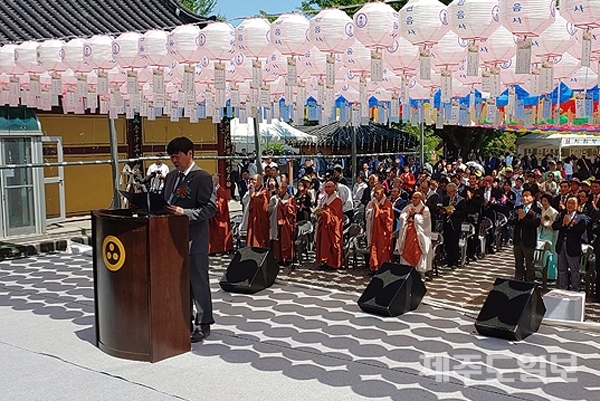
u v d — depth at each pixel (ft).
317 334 21.33
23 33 44.06
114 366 17.78
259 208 35.81
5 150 38.91
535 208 28.73
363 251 32.89
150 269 17.80
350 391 16.16
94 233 18.94
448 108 38.06
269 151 81.46
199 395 15.76
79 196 51.65
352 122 37.27
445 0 51.80
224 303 25.72
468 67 20.84
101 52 27.14
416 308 24.94
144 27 52.26
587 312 25.14
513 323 20.74
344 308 24.95
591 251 27.94
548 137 105.40
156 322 18.10
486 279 31.81
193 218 19.25
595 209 28.02
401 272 24.68
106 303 18.63
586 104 31.73
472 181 38.09
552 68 23.41
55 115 49.62
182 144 19.51
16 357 18.62
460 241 35.14
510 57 23.89
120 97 35.78
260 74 26.99
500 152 118.52
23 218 40.09
